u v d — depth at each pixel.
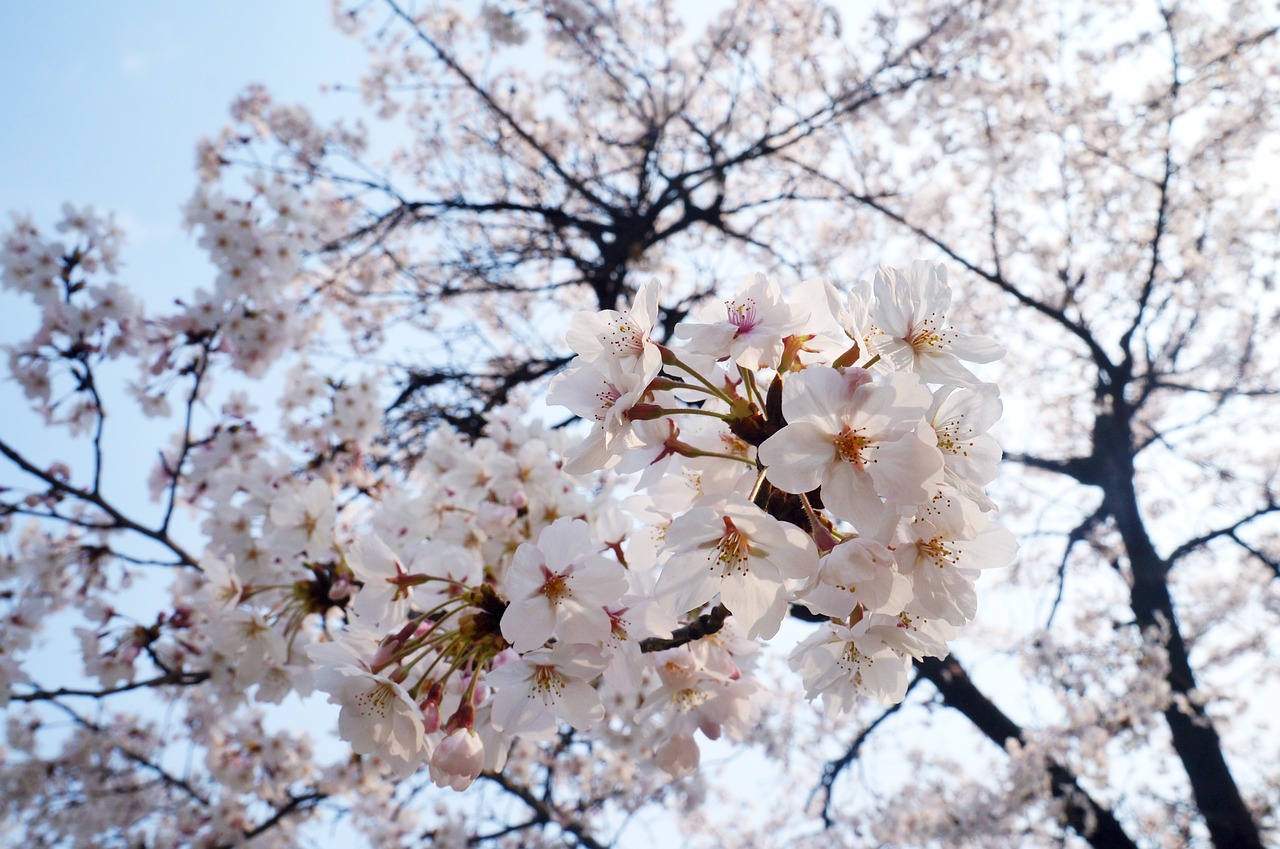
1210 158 9.18
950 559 1.59
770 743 9.20
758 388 1.91
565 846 8.16
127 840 7.46
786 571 1.62
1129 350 9.39
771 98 10.05
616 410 1.74
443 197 10.66
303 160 9.48
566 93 10.66
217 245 5.62
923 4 9.55
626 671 1.97
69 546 5.75
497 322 10.55
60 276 5.16
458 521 3.36
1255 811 8.05
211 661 4.43
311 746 7.13
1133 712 7.60
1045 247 9.98
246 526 3.94
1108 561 9.12
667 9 10.47
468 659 2.14
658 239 9.42
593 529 3.31
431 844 7.19
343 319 9.63
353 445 5.96
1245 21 8.88
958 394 1.69
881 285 1.78
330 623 3.50
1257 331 9.77
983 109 9.47
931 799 8.65
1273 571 8.59
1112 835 7.23
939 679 7.63
